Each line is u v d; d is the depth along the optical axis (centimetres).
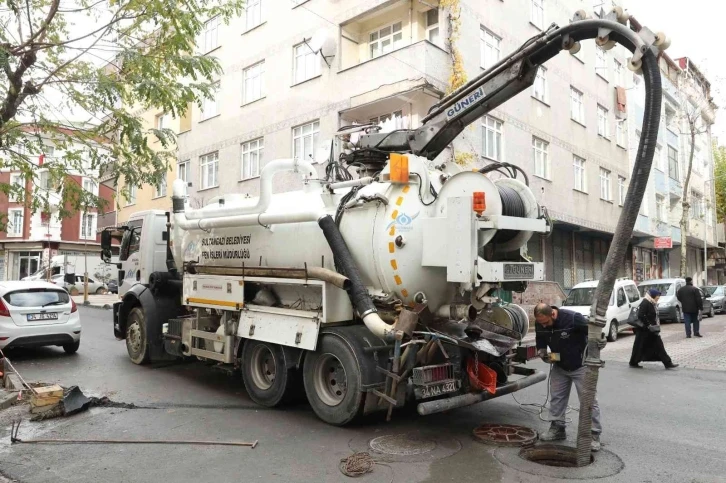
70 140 890
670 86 3178
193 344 845
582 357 552
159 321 960
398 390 589
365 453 522
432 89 1448
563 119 2111
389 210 616
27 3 769
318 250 675
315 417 654
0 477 470
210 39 2222
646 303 1040
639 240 2828
